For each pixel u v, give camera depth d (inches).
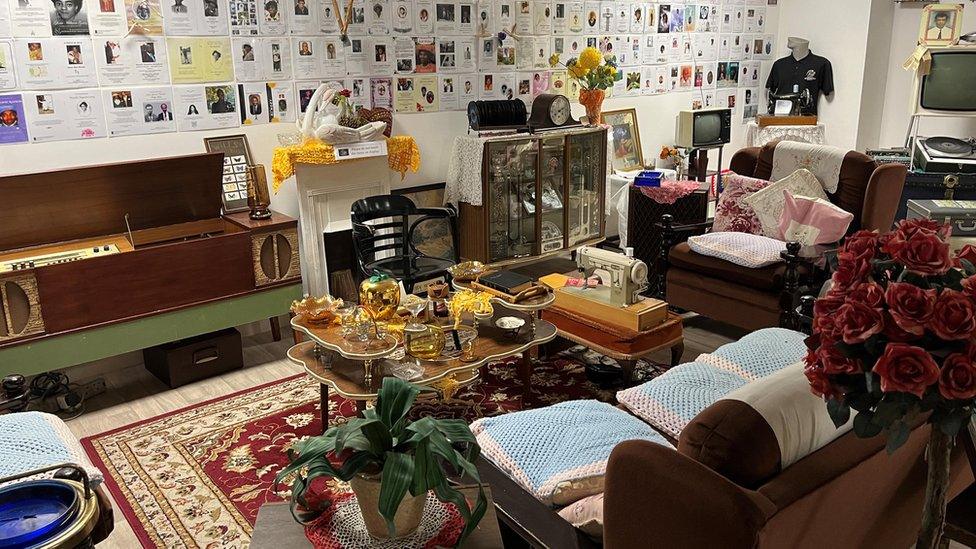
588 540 68.4
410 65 194.2
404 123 196.9
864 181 160.6
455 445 76.7
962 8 214.8
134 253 139.2
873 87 261.1
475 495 70.6
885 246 60.4
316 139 170.9
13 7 137.6
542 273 216.4
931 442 64.5
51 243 142.1
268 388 147.8
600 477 76.1
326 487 112.4
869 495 70.7
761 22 273.7
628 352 135.9
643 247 196.9
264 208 159.0
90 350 138.1
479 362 117.1
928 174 203.9
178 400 143.7
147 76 154.4
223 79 164.6
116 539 103.6
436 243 201.9
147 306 142.9
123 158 154.7
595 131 213.5
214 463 121.3
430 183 205.8
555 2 218.8
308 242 173.5
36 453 83.4
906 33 257.4
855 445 68.0
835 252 153.4
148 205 149.9
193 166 150.1
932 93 218.5
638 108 247.3
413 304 125.0
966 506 81.2
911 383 55.0
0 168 141.3
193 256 146.2
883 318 56.9
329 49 179.3
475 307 120.8
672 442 90.9
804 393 66.5
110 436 130.0
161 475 118.1
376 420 57.9
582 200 219.1
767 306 155.8
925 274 58.5
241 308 154.4
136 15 150.7
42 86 143.0
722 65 267.7
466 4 201.0
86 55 146.6
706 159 238.7
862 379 59.9
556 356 160.7
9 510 58.7
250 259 153.6
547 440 84.5
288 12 171.0
